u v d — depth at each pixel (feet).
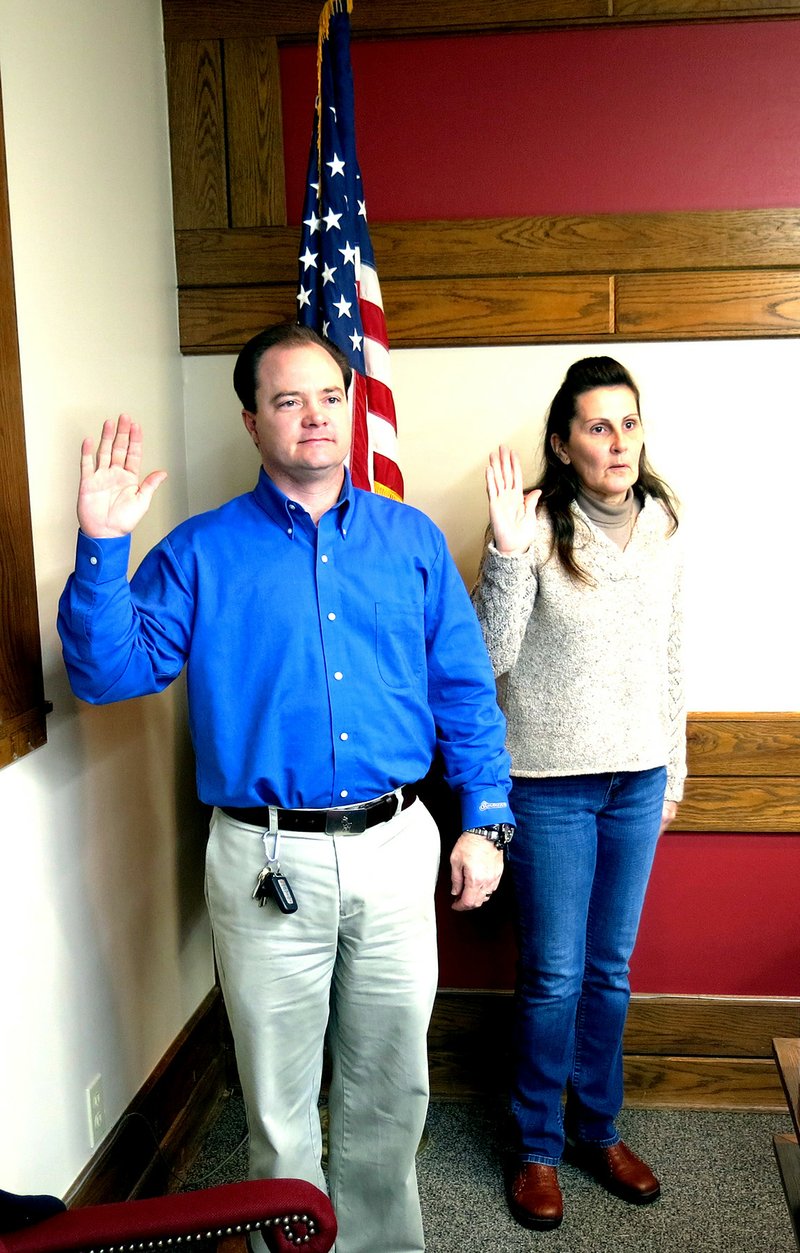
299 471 5.55
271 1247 4.18
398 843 5.81
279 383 5.46
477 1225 7.07
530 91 7.72
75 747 6.07
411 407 8.11
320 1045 5.99
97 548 4.97
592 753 6.70
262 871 5.59
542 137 7.76
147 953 7.20
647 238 7.73
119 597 5.10
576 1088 7.50
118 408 6.84
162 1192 7.13
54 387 5.87
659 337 7.82
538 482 6.89
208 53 7.82
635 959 8.48
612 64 7.65
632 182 7.75
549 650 6.69
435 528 6.15
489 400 8.05
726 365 7.86
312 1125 6.06
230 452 8.27
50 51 5.84
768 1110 8.35
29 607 5.37
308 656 5.57
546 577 6.58
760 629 8.11
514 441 8.07
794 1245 6.83
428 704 6.19
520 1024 7.24
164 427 7.77
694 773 8.18
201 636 5.63
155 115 7.65
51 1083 5.70
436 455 8.14
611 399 6.43
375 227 7.87
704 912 8.38
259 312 8.05
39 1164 5.54
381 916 5.73
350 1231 6.33
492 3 7.57
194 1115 7.82
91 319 6.40
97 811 6.37
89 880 6.24
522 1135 7.31
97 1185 6.13
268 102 7.84
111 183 6.75
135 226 7.19
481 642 6.23
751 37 7.54
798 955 8.36
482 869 6.03
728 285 7.73
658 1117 8.30
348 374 5.96
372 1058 6.03
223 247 8.00
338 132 7.07
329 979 5.86
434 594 6.06
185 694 8.09
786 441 7.91
